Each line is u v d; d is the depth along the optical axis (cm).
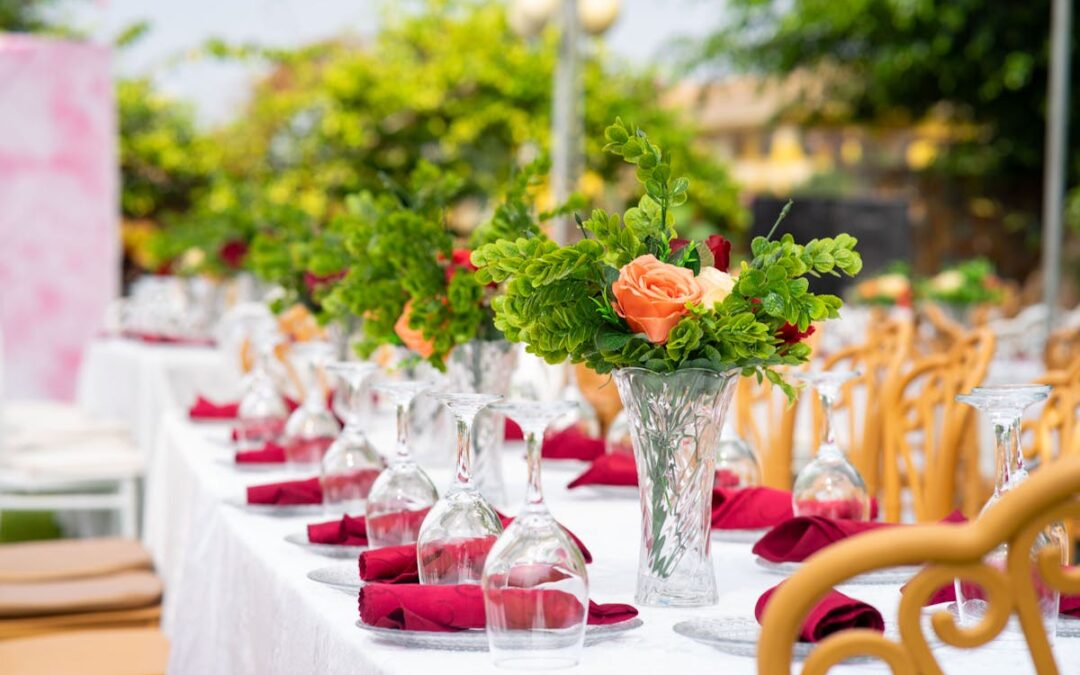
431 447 281
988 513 90
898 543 90
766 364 154
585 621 130
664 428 154
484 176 1602
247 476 267
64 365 1003
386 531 180
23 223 988
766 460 369
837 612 129
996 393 134
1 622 304
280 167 1644
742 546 200
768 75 1788
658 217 160
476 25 1600
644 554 158
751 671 127
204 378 560
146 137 1580
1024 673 125
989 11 1652
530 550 129
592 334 154
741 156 1895
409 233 225
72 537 696
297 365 444
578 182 819
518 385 275
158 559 359
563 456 282
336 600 162
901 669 91
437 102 1571
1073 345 566
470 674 127
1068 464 89
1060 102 770
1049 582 90
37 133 990
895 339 358
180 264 817
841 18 1688
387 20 1636
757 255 153
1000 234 1750
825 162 1825
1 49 983
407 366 261
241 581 205
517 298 153
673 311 149
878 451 332
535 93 1580
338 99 1588
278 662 175
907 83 1708
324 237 294
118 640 276
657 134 1623
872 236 1030
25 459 519
